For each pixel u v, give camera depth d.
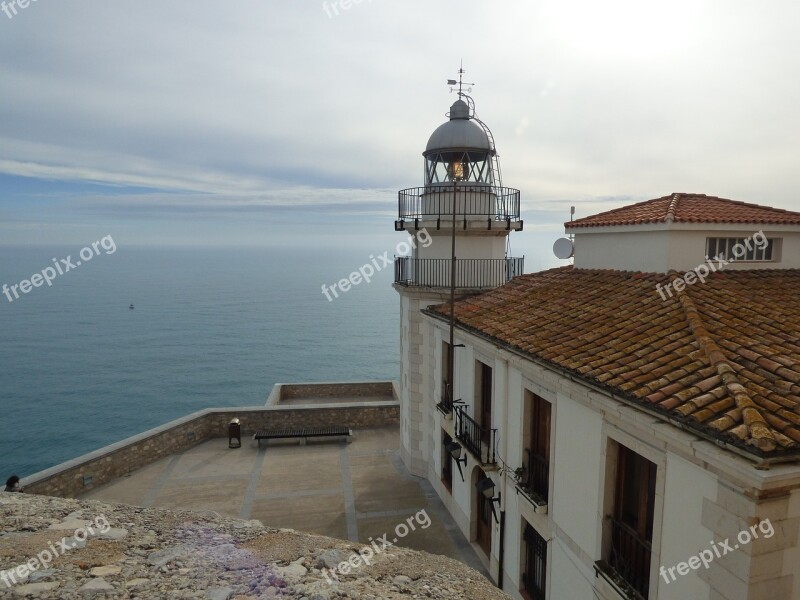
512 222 16.97
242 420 22.03
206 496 16.59
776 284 10.26
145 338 108.25
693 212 11.13
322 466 19.05
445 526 14.79
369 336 114.75
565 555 8.88
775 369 6.27
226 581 4.77
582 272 13.50
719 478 5.57
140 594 4.38
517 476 10.41
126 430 54.66
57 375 76.06
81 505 6.55
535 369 9.09
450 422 14.69
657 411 6.18
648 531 7.20
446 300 16.50
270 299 190.88
